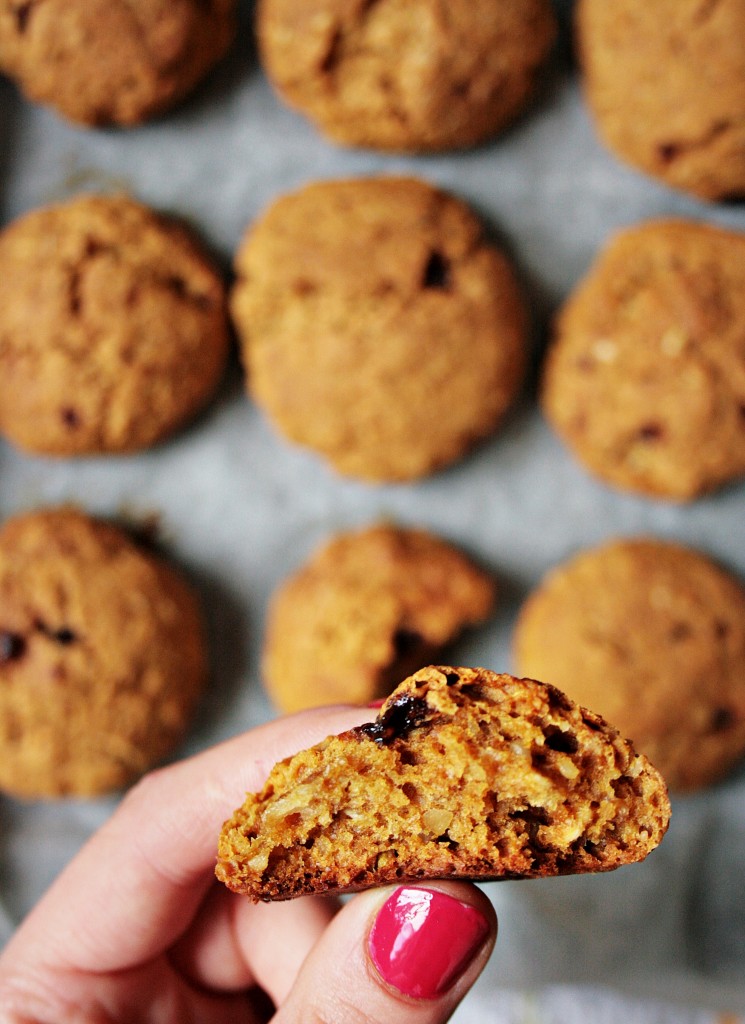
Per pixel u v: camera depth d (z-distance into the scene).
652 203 0.37
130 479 0.37
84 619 0.35
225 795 0.26
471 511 0.37
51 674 0.35
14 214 0.37
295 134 0.37
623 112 0.35
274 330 0.36
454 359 0.35
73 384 0.35
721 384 0.35
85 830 0.36
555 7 0.37
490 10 0.35
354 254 0.35
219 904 0.28
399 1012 0.24
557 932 0.35
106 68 0.35
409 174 0.37
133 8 0.35
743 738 0.35
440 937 0.24
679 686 0.35
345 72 0.35
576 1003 0.35
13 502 0.37
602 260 0.36
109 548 0.36
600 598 0.35
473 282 0.35
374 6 0.35
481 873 0.24
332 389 0.35
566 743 0.24
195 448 0.37
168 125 0.37
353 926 0.24
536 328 0.37
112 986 0.27
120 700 0.35
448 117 0.36
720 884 0.36
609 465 0.36
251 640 0.37
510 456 0.37
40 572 0.35
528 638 0.36
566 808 0.23
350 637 0.35
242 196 0.37
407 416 0.35
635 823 0.23
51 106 0.36
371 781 0.23
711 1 0.34
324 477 0.37
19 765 0.35
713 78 0.35
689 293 0.35
